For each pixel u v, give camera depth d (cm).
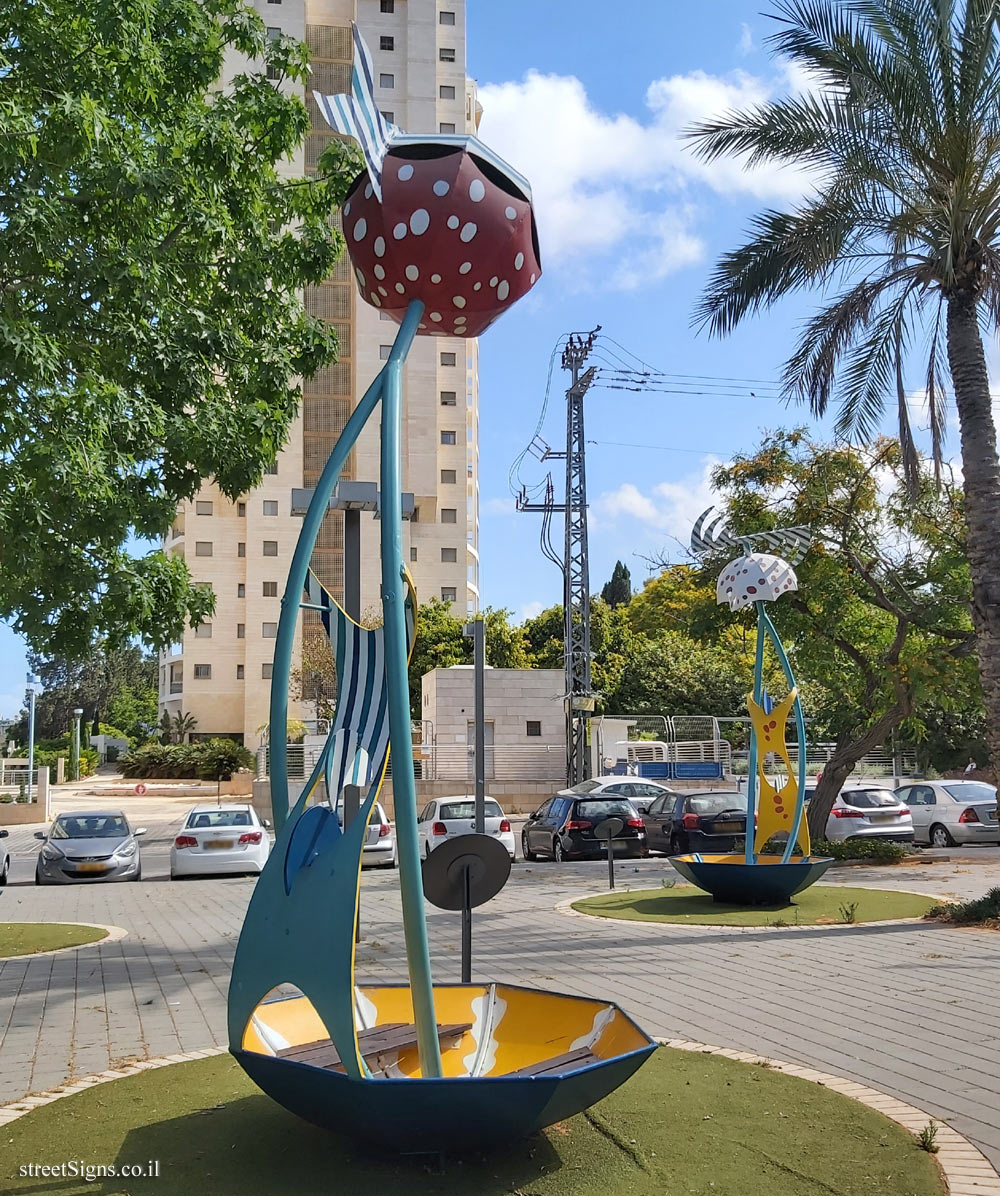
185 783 6181
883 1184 453
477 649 1502
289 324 1189
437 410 7281
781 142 1345
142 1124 536
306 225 1174
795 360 1512
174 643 1123
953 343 1277
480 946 1102
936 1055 657
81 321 980
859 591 2005
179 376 1041
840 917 1237
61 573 1002
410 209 508
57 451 905
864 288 1431
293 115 1182
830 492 1984
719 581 1469
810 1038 700
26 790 3994
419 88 7369
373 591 6881
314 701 5953
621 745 4075
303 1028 568
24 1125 541
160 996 893
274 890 484
